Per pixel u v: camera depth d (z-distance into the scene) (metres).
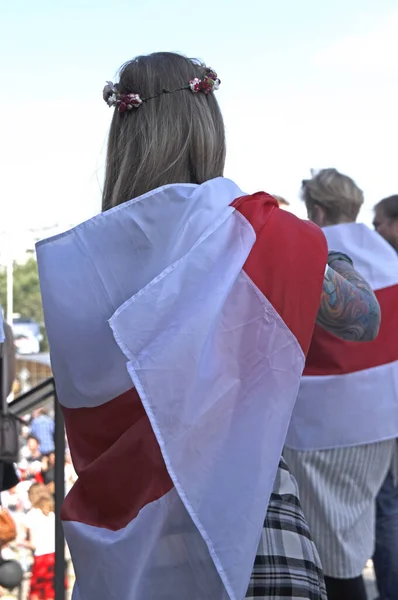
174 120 1.52
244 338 1.38
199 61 1.58
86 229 1.46
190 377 1.34
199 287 1.36
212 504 1.33
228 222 1.40
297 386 1.39
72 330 1.44
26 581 4.28
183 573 1.36
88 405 1.45
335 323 1.47
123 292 1.42
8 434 2.80
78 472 1.43
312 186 2.98
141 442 1.38
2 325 2.25
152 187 1.51
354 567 2.68
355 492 2.70
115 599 1.36
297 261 1.39
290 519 1.42
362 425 2.66
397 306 2.70
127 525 1.37
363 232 2.79
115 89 1.57
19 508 4.43
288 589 1.36
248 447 1.35
